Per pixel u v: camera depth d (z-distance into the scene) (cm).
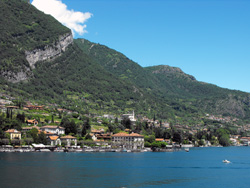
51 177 18712
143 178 19475
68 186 16925
